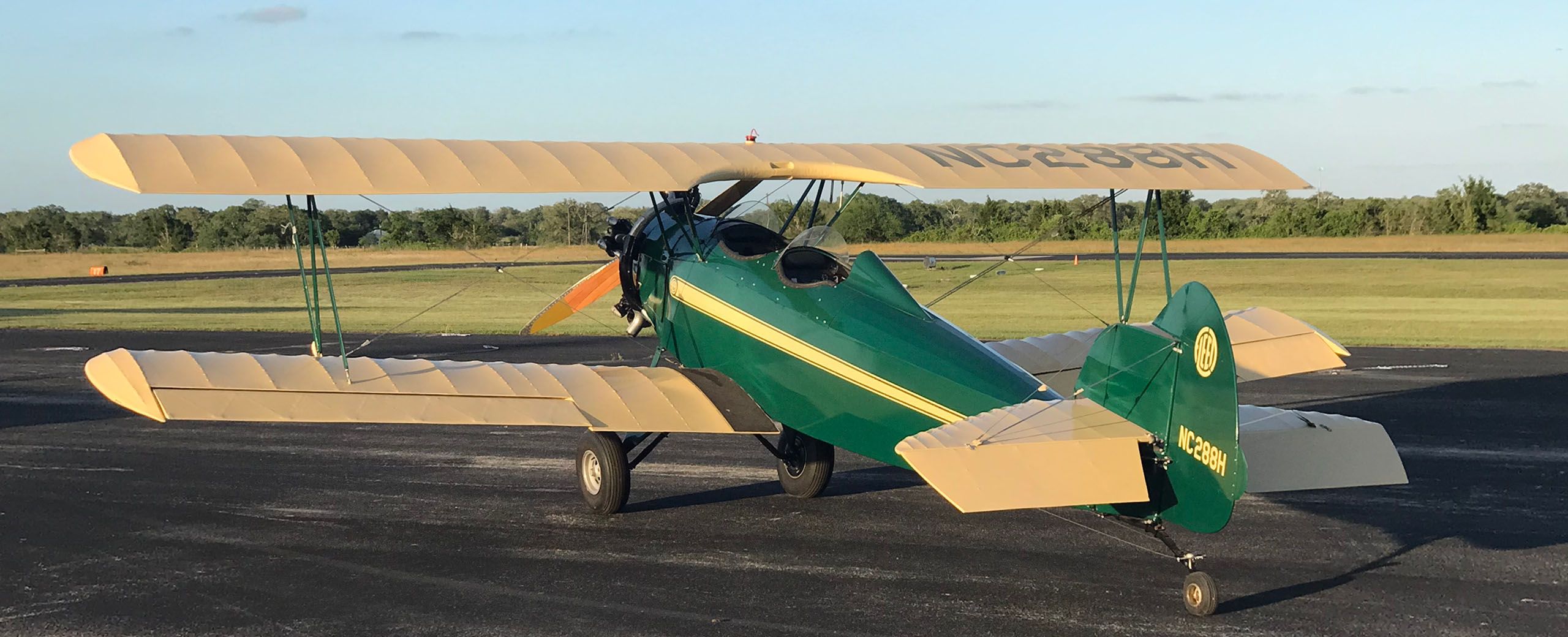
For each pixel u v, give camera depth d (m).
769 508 8.38
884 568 6.84
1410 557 6.97
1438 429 10.94
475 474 9.57
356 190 7.02
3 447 10.76
